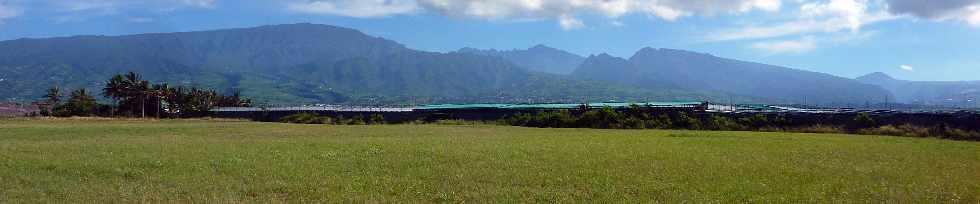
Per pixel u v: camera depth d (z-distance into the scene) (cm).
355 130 5931
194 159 2708
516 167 2522
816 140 4412
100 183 2041
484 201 1800
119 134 4972
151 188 1947
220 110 13262
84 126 6328
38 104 15512
